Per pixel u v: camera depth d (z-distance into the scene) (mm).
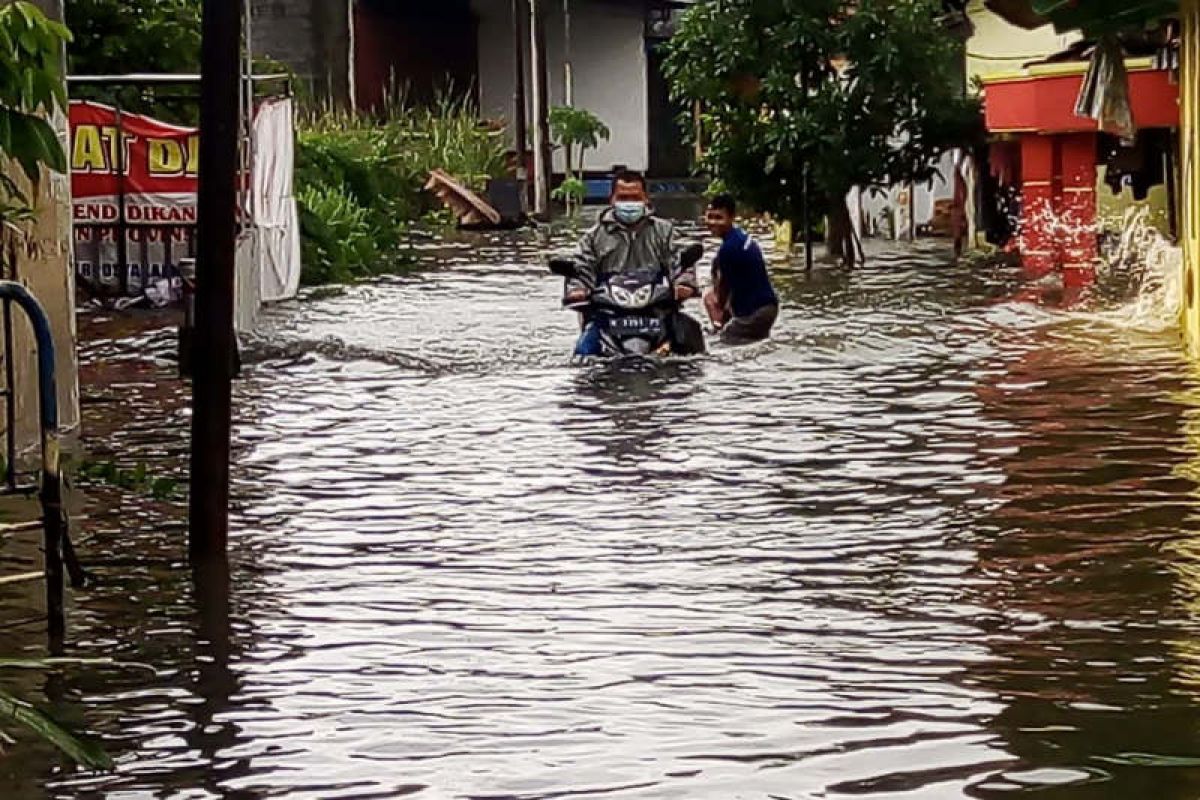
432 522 15328
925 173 40625
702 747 9891
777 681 10961
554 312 32094
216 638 12062
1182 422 19031
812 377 23188
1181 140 26781
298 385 23375
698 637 11875
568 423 20172
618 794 9227
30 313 11938
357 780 9516
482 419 20547
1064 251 35531
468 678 11133
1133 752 9703
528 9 81688
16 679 11242
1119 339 26016
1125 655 11336
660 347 25438
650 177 85625
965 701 10555
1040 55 45000
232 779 9562
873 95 39688
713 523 15086
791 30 39750
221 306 13984
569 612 12523
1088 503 15375
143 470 17312
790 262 40625
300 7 72312
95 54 37406
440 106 72562
